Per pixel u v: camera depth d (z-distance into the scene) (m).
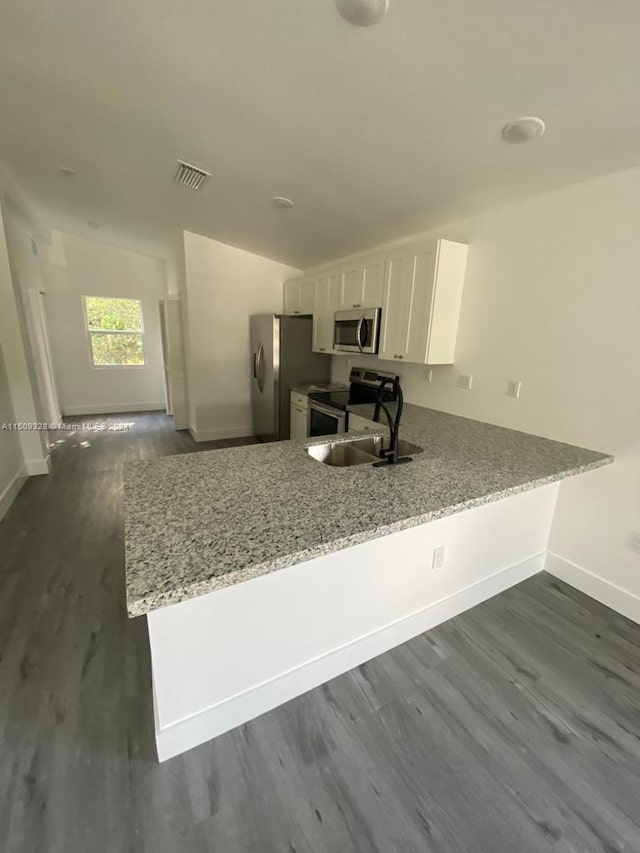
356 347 3.39
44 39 1.76
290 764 1.36
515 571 2.32
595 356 2.08
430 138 1.92
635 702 1.63
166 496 1.47
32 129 2.63
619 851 1.15
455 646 1.88
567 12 1.18
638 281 1.88
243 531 1.23
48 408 5.59
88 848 1.12
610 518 2.12
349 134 2.03
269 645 1.46
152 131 2.42
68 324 6.37
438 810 1.24
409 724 1.51
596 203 2.00
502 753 1.42
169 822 1.19
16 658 1.76
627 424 1.99
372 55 1.49
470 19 1.26
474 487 1.62
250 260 4.94
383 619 1.77
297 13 1.38
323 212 3.10
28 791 1.25
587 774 1.36
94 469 4.16
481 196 2.37
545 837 1.18
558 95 1.50
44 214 5.04
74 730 1.45
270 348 4.55
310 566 1.47
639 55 1.26
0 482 3.16
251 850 1.13
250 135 2.22
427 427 2.59
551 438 2.32
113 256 6.43
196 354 4.95
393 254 2.93
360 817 1.22
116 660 1.77
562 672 1.76
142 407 7.22
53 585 2.28
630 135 1.62
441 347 2.78
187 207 3.68
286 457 1.92
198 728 1.39
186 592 0.97
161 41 1.65
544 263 2.26
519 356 2.44
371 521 1.31
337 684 1.66
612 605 2.16
